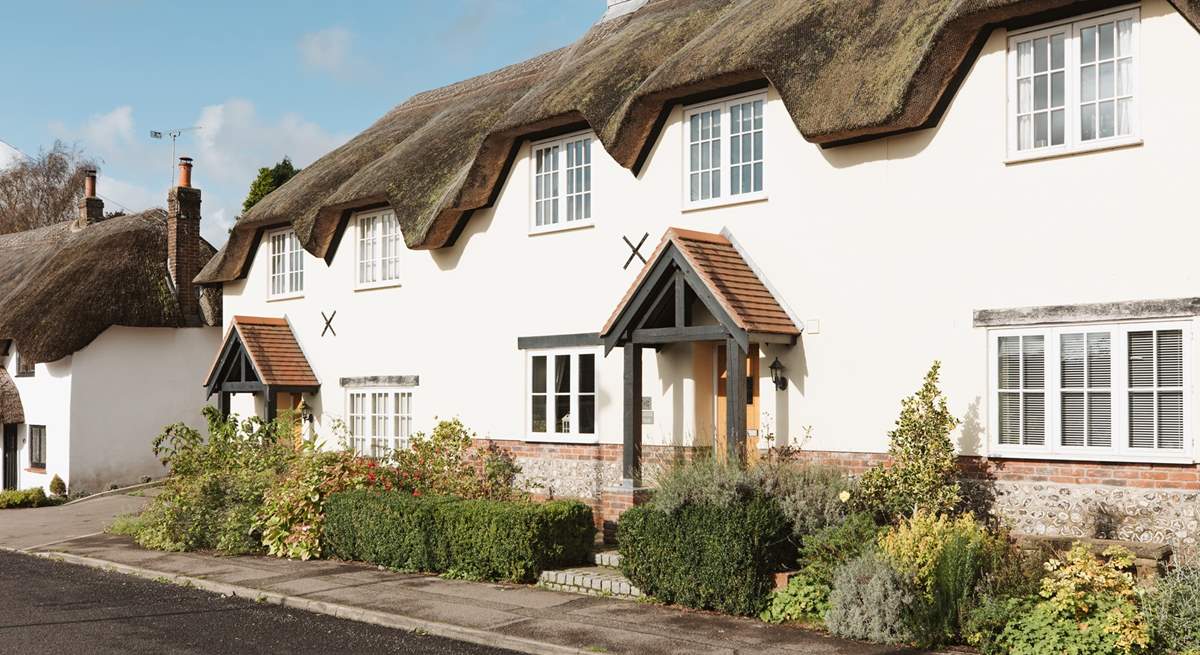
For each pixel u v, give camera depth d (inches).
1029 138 438.3
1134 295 404.8
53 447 1049.5
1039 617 335.0
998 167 444.1
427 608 431.5
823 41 495.2
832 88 475.5
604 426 594.6
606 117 567.8
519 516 481.4
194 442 678.5
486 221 676.1
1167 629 321.1
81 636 400.8
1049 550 388.8
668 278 518.9
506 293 658.8
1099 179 416.2
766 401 520.7
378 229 770.2
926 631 355.3
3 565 600.1
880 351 478.6
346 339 789.9
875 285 481.7
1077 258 420.5
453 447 623.2
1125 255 407.8
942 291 459.2
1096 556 378.3
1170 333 397.7
